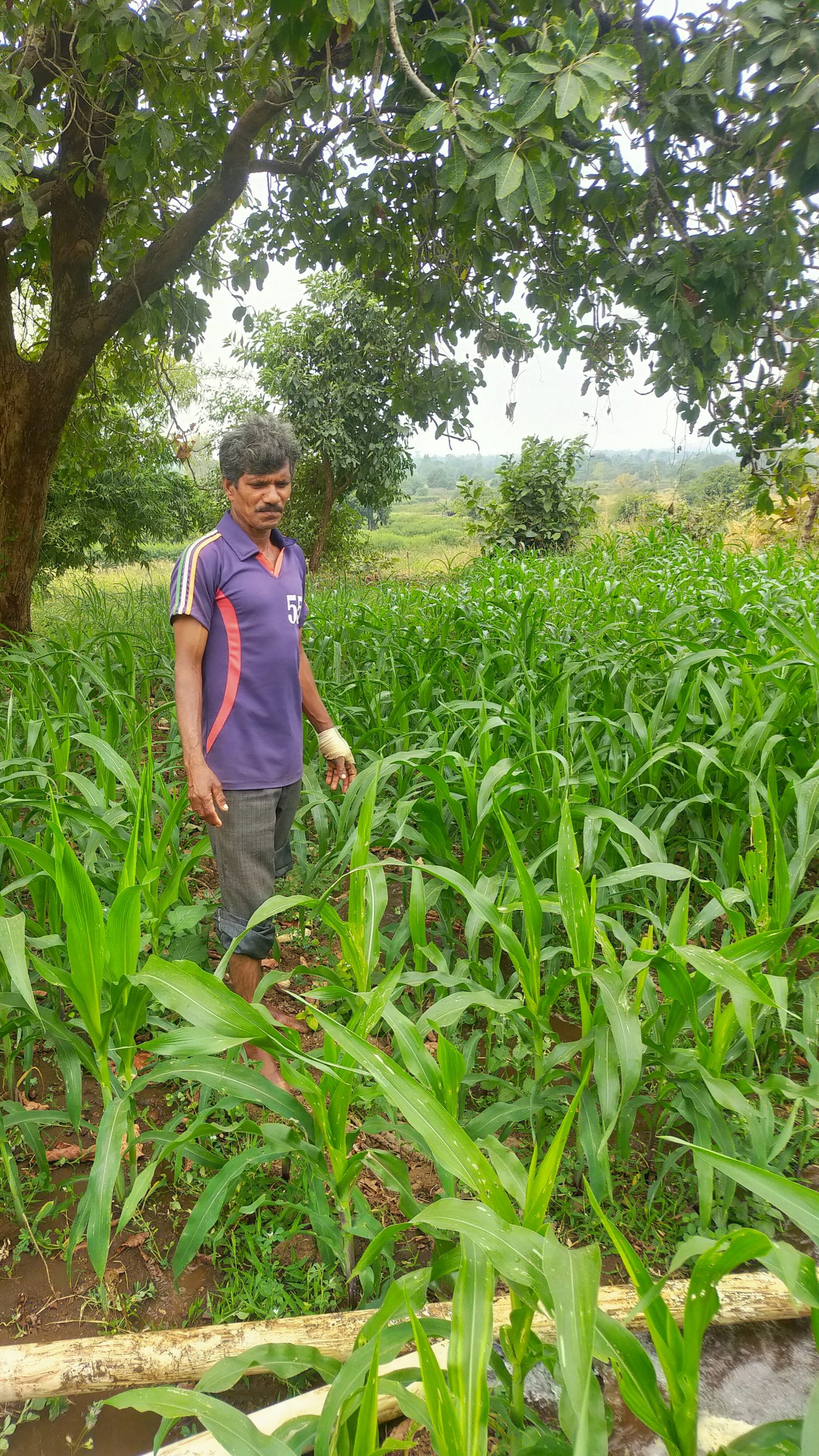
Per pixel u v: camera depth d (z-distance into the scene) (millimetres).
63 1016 2684
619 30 3725
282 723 2480
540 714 4035
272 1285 1918
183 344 8031
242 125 5430
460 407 6625
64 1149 2326
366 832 2148
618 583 7742
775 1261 1119
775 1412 1686
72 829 3113
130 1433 1674
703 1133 2068
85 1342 1704
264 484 2314
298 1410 1565
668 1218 2170
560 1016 2947
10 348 6645
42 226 7078
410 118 4188
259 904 2566
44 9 4500
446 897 3076
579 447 15906
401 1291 1333
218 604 2359
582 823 2941
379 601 8586
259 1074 1874
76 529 14508
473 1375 1189
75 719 3836
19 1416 1679
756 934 2217
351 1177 1801
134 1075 2223
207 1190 1831
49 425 6859
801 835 2537
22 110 3979
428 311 6109
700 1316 1175
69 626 6988
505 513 16156
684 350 3904
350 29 3572
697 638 4902
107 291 7879
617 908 2463
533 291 5523
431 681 4320
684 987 1984
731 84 3236
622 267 4211
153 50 4398
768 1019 2658
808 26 3051
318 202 6090
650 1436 1676
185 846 3875
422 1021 1931
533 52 3074
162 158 5504
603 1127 1916
